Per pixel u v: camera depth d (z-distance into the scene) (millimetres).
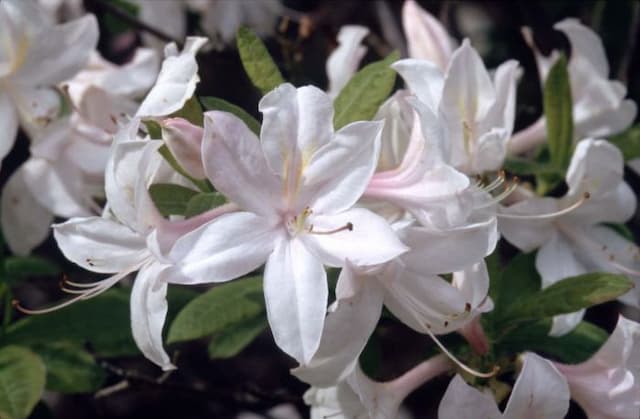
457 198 529
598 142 596
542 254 608
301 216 523
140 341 530
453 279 548
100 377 628
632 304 620
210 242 518
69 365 625
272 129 524
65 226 536
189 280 513
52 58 631
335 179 528
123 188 521
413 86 564
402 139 561
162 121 526
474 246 527
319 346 526
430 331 537
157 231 522
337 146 526
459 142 583
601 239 615
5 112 631
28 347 625
